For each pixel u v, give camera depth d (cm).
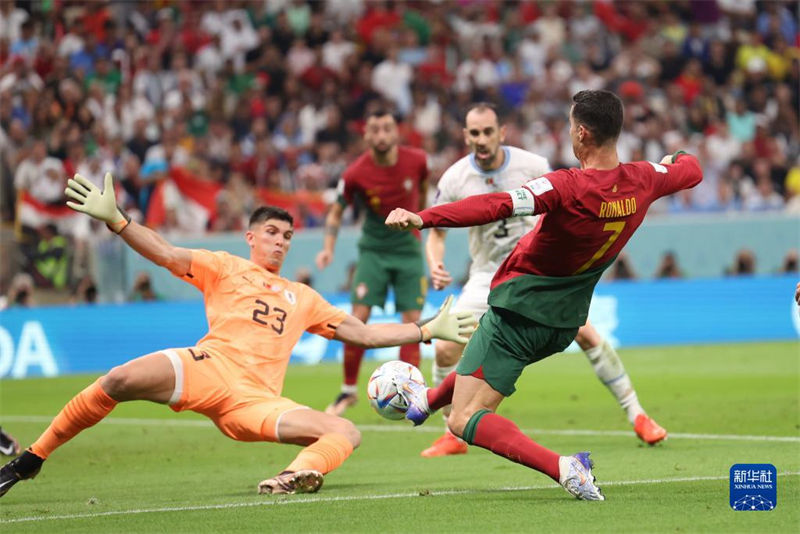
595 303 5591
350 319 2111
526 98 7012
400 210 1628
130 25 6650
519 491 1928
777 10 8075
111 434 3081
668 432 2853
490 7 7644
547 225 1744
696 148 6856
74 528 1652
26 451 1942
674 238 5888
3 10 6341
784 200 6794
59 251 5162
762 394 3675
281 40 6912
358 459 2522
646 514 1641
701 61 7606
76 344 5009
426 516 1672
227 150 6175
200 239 5234
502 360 1819
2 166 5394
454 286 5456
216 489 2081
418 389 1972
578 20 7612
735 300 5812
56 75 6016
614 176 1750
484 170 2630
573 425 3066
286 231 2114
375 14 7262
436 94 6856
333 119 6475
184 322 5159
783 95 7438
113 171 5728
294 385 4359
